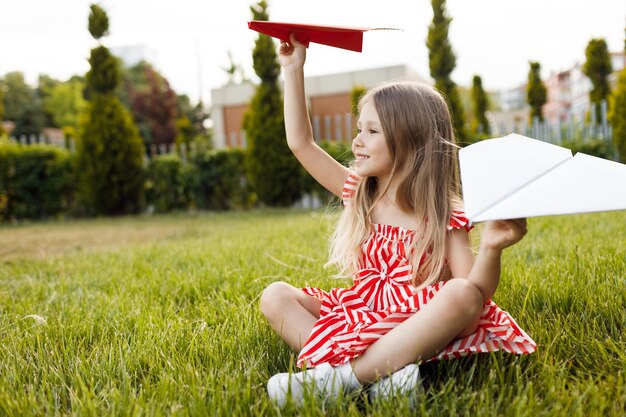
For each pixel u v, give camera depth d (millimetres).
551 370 1229
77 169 8703
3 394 1242
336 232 1720
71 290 2648
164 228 6273
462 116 8852
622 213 4148
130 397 1189
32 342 1680
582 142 7547
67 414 1188
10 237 5965
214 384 1268
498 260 1146
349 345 1234
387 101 1474
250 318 1738
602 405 1064
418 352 1198
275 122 8422
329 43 1632
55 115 36906
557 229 3527
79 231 6430
